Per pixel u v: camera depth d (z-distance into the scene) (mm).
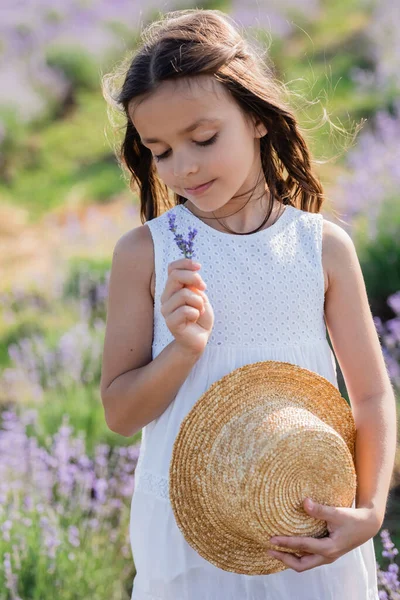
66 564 3486
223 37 2176
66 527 3750
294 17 12125
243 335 2188
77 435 4723
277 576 2162
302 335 2232
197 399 2152
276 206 2342
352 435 2201
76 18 13875
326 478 2008
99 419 4801
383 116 7805
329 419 2166
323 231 2305
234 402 2061
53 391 5246
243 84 2133
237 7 12758
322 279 2258
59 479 4047
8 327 6492
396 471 4027
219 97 2082
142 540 2209
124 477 4062
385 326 5156
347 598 2205
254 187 2287
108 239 7941
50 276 7301
